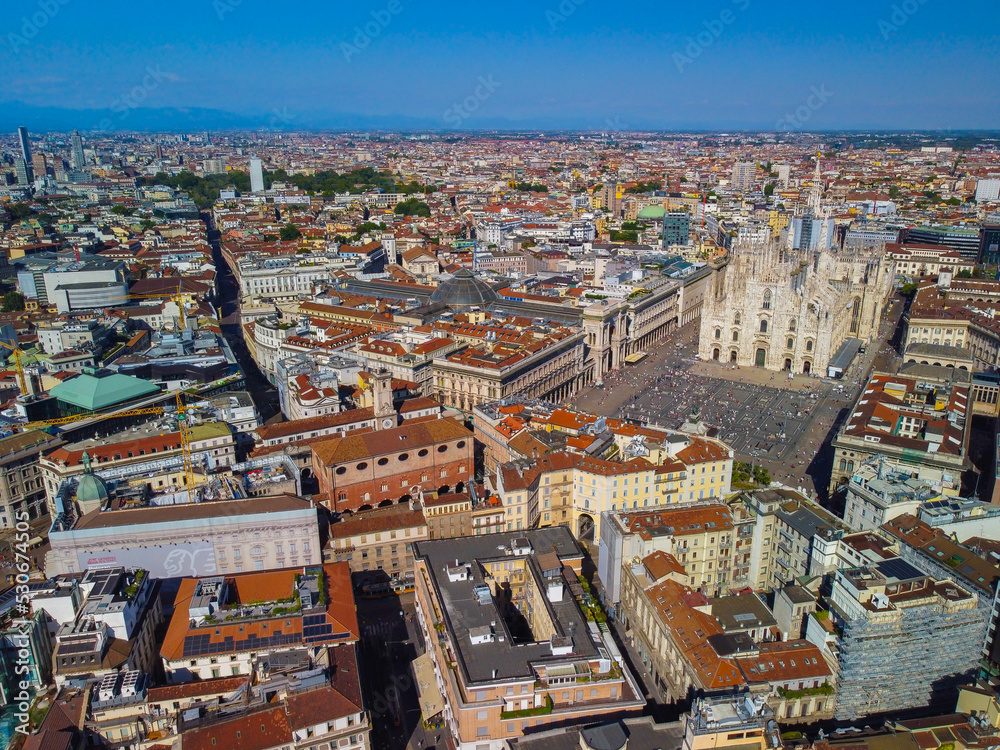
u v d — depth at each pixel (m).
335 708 137.12
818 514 192.12
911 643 149.00
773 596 194.62
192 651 153.38
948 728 128.25
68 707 141.62
